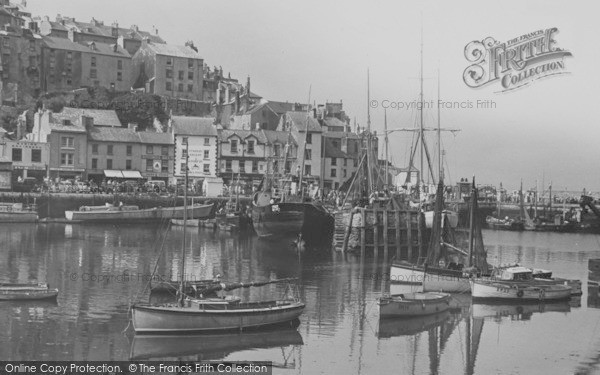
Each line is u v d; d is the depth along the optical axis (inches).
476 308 2164.1
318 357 1614.2
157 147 5088.6
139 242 3513.8
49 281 2342.5
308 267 2878.9
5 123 5556.1
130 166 5017.2
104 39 6781.5
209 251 3294.8
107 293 2162.9
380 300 1948.8
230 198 4677.7
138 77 6496.1
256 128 5684.1
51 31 6510.8
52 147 4785.9
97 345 1636.3
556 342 1800.0
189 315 1705.2
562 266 3326.8
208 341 1690.5
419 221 3489.2
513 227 6067.9
